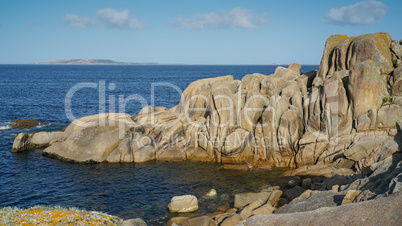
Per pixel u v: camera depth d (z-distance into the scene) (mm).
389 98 30109
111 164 34344
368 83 29375
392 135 27500
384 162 19031
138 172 31719
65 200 25109
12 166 33250
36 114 62844
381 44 35188
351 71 30344
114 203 24531
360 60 35656
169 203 23547
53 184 28500
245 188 27094
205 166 33344
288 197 22812
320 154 30406
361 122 29156
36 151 38750
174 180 29422
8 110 66500
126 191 26906
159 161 35344
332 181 23188
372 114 28750
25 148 39188
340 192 17000
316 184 24969
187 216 22094
